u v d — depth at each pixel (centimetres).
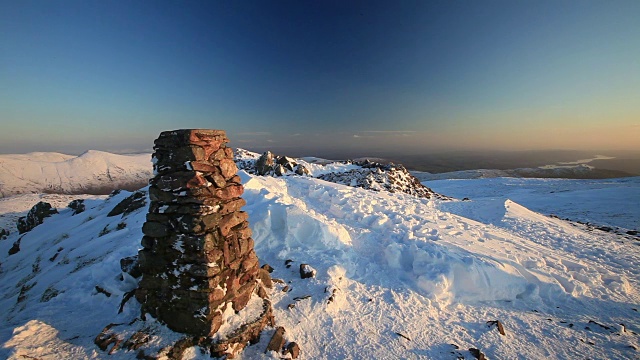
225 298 533
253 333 535
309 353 538
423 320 663
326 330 595
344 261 845
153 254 534
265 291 647
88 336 500
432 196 2877
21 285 1041
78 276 711
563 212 2844
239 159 3697
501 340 619
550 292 816
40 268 1166
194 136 512
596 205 3017
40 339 477
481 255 915
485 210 1988
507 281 801
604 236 1642
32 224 2433
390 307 689
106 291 600
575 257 1195
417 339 598
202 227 505
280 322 590
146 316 525
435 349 574
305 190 1795
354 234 1068
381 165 3491
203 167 522
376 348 561
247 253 609
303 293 685
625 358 584
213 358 480
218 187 547
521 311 740
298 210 924
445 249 934
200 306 494
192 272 500
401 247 927
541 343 621
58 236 1630
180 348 473
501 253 982
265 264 784
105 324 531
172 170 523
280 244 891
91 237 1320
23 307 679
